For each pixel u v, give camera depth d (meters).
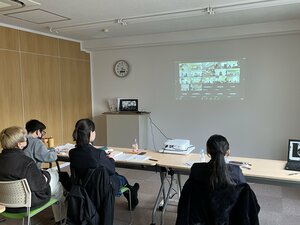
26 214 2.30
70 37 5.41
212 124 5.18
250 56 4.80
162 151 3.29
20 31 4.43
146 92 5.66
